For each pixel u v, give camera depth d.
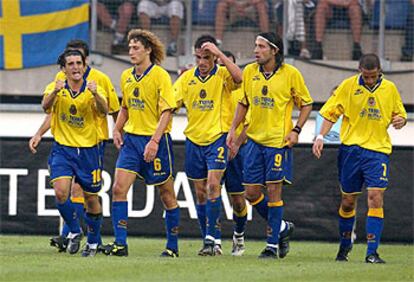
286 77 38.69
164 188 38.66
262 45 38.44
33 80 59.53
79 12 59.56
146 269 32.94
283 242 40.28
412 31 59.53
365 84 38.03
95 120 38.19
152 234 50.50
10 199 50.53
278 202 39.28
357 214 50.25
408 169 50.47
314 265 35.72
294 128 38.94
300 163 50.41
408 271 34.00
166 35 59.94
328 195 50.41
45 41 59.62
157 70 37.75
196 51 40.31
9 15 59.41
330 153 50.31
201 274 31.88
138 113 37.97
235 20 59.75
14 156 50.56
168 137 38.34
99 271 32.25
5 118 58.72
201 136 40.59
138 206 50.53
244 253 42.91
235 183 41.78
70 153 38.16
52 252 40.66
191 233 50.38
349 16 59.62
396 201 50.53
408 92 59.47
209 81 40.34
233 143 39.53
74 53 37.12
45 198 50.56
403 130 58.69
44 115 58.72
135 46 37.66
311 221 50.44
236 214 42.00
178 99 40.81
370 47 59.81
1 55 59.38
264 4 59.69
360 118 38.19
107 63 59.06
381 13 59.59
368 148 38.09
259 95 38.75
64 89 37.66
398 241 50.62
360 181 38.66
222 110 40.47
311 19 59.66
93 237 38.72
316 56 59.69
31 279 30.31
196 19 59.81
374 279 31.73
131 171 38.09
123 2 59.72
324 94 59.22
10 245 44.53
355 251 44.84
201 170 41.19
